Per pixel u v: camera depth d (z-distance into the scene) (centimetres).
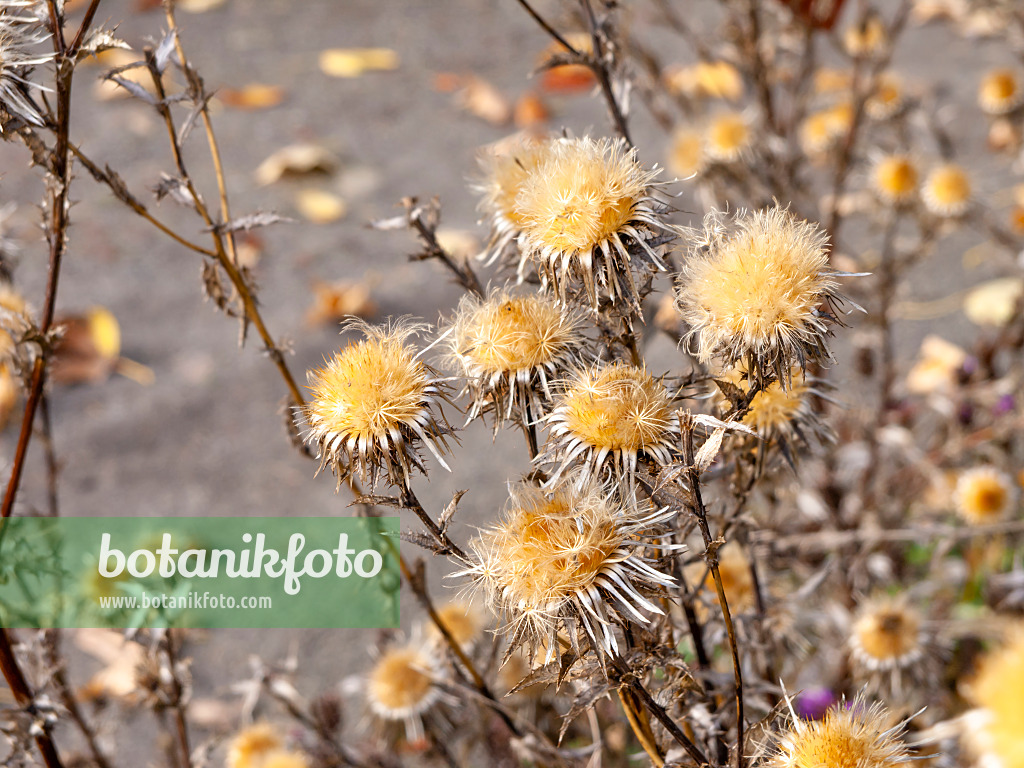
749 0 93
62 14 53
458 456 109
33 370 57
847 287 95
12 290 62
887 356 94
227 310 60
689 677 50
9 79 51
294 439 61
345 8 221
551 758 59
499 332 49
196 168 158
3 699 68
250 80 186
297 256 142
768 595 62
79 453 112
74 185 153
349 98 182
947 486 89
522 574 47
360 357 48
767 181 91
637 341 52
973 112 159
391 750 68
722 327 48
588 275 48
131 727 84
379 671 67
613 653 47
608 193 48
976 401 93
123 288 135
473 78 187
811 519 87
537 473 49
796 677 71
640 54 95
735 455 54
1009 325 93
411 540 49
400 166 161
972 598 86
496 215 54
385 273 136
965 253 136
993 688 50
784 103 124
